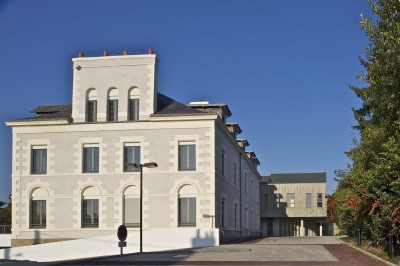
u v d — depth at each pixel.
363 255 22.84
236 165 47.66
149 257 23.09
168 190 35.50
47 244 33.88
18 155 37.72
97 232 36.09
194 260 20.95
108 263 19.92
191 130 35.84
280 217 74.19
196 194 35.25
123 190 36.22
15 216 37.25
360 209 23.61
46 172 37.34
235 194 46.22
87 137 37.03
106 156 36.66
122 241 24.28
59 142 37.41
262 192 74.88
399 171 14.27
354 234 34.19
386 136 16.25
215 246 31.38
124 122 36.53
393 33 11.27
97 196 36.47
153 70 37.16
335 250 26.36
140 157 36.19
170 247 33.16
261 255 23.19
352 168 28.94
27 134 37.81
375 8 11.58
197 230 33.03
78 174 36.84
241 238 48.38
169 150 35.88
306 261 19.95
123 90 37.31
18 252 33.78
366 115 30.84
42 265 19.53
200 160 35.47
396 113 12.42
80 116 37.56
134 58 37.44
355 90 28.45
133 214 35.94
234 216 45.28
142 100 36.94
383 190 18.67
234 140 43.94
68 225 36.50
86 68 37.97
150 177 35.81
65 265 19.36
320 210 73.25
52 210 36.88
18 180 37.53
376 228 21.39
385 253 21.78
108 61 37.78
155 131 36.25
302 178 77.19
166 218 35.25
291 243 35.81
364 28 11.81
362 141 24.56
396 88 11.52
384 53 11.42
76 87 37.91
